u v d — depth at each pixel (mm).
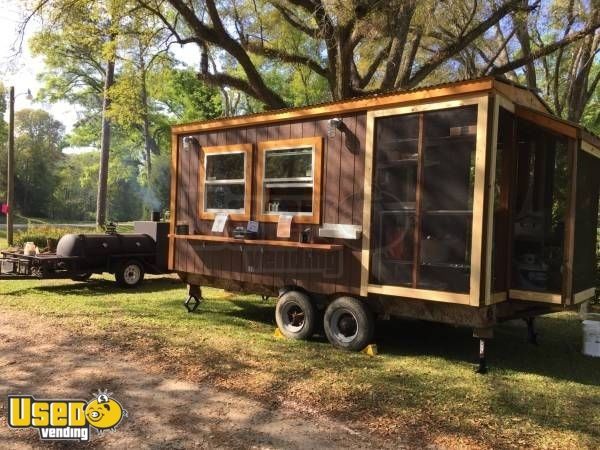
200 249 7629
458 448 3484
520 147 6098
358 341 5852
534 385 4871
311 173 6301
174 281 11883
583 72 13016
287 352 5738
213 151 7477
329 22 11023
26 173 62750
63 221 61281
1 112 44250
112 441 3541
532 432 3762
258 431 3715
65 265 9883
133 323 6938
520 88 5496
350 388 4574
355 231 5789
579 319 8156
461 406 4230
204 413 4020
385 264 5625
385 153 5633
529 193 6094
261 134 6914
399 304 5648
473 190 4977
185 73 26906
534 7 11781
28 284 10727
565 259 5508
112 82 20875
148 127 34531
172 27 13070
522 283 5863
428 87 5246
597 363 5738
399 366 5359
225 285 7418
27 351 5543
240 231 7000
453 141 5164
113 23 13133
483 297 4957
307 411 4074
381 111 5633
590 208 6062
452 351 6152
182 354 5508
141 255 10797
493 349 6289
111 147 40594
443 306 5344
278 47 14734
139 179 44906
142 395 4367
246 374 4910
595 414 4152
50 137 70188
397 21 10656
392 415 4012
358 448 3469
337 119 6000
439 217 5254
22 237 15781
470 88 4977
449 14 11844
